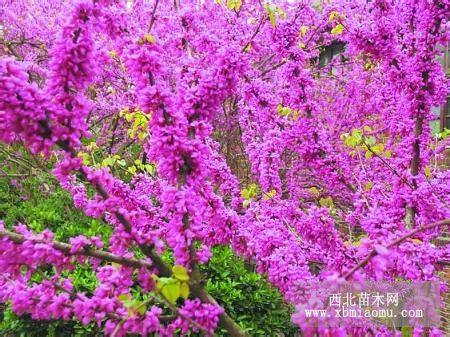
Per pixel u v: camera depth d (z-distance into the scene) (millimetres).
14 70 1473
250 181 5918
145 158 5371
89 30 1622
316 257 2576
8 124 1532
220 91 2096
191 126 2006
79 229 5379
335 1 5434
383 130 5371
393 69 2896
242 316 4328
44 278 1773
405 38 2938
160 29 3975
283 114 3037
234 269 4852
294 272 2139
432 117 3064
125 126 6121
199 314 1730
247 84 3023
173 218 1851
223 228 2377
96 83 5965
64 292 1769
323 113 6145
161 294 1475
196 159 1888
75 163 1636
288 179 5578
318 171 3066
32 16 6871
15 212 6129
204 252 1880
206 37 2695
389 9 2945
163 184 3137
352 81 6148
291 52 2943
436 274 2598
